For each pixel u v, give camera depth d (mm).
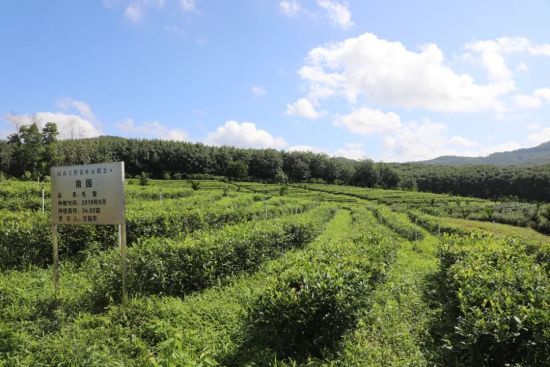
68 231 11258
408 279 11211
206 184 58719
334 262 7980
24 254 10250
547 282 7016
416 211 33531
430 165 126312
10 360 5117
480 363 5590
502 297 6145
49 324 6445
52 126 71938
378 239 13227
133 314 6910
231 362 5828
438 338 7234
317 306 6234
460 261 9328
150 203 19188
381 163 102250
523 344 5398
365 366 5969
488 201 63719
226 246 10047
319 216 22766
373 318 7812
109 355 5426
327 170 98062
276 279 6980
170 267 8633
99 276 8094
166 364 4422
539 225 32438
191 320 6949
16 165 63875
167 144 82500
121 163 7457
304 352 6266
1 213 12352
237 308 7746
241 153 91688
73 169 7945
